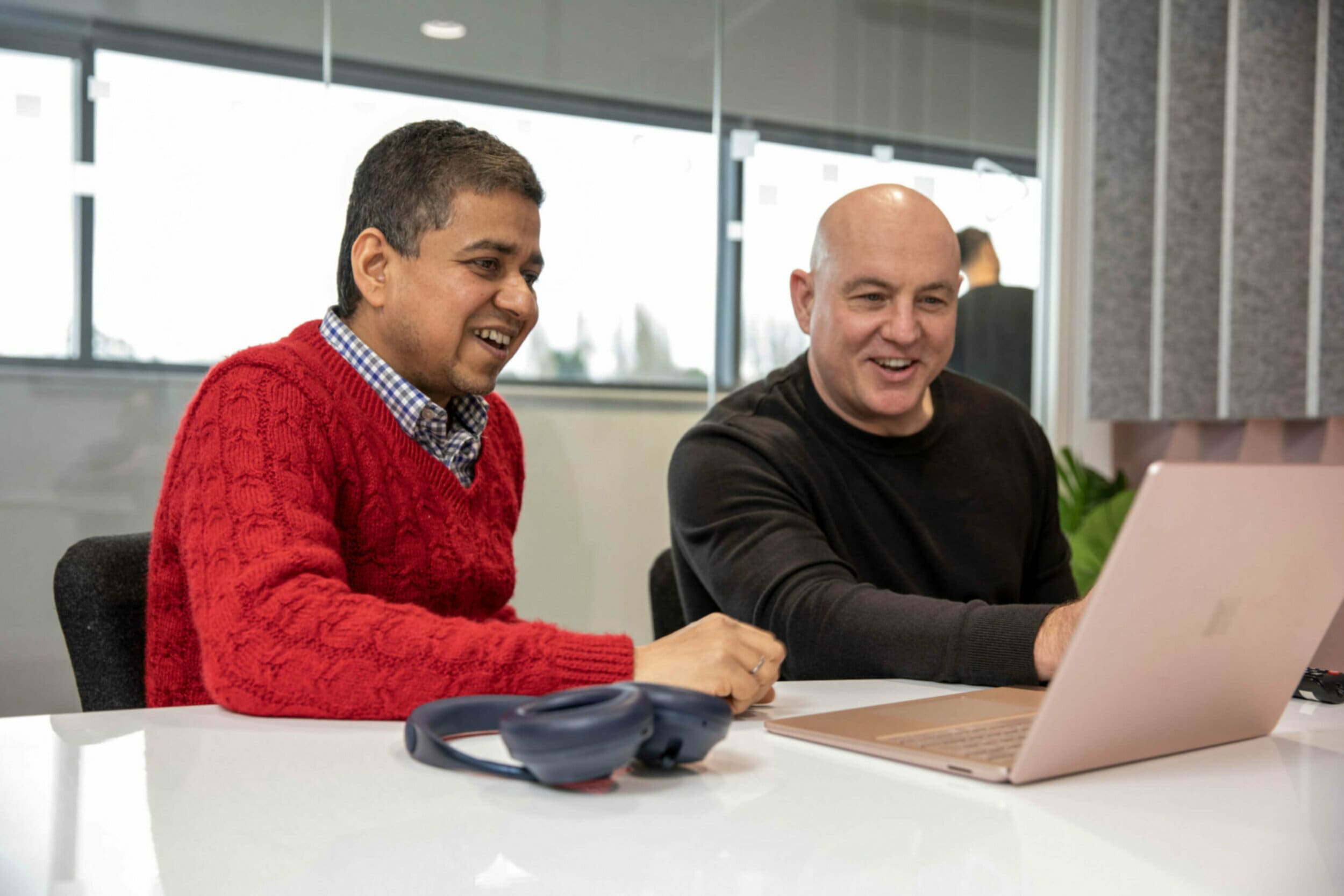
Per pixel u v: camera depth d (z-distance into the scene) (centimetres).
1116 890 50
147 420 265
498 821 58
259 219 273
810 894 48
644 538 312
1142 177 344
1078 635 62
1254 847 56
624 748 61
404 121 284
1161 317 325
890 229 150
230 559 90
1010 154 354
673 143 310
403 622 85
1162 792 66
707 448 149
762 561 132
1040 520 175
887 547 158
